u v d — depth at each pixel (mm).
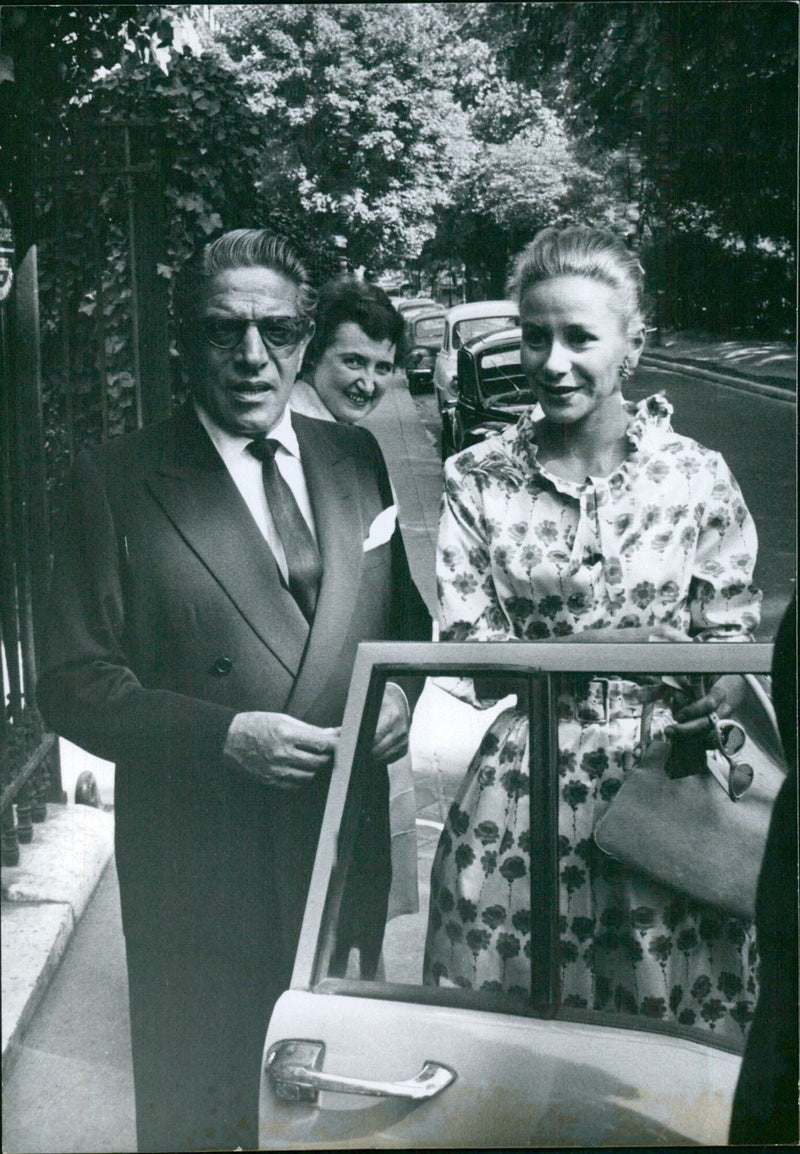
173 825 2557
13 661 3262
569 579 2213
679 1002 2055
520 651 1985
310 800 2551
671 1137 1727
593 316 2240
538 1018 1786
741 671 1971
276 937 2576
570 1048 1743
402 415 2629
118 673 2551
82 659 2539
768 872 1913
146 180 3102
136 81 3096
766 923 1908
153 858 2568
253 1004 2588
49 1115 2582
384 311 2598
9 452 3262
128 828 2572
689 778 2041
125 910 2605
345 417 2629
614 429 2268
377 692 2004
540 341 2268
